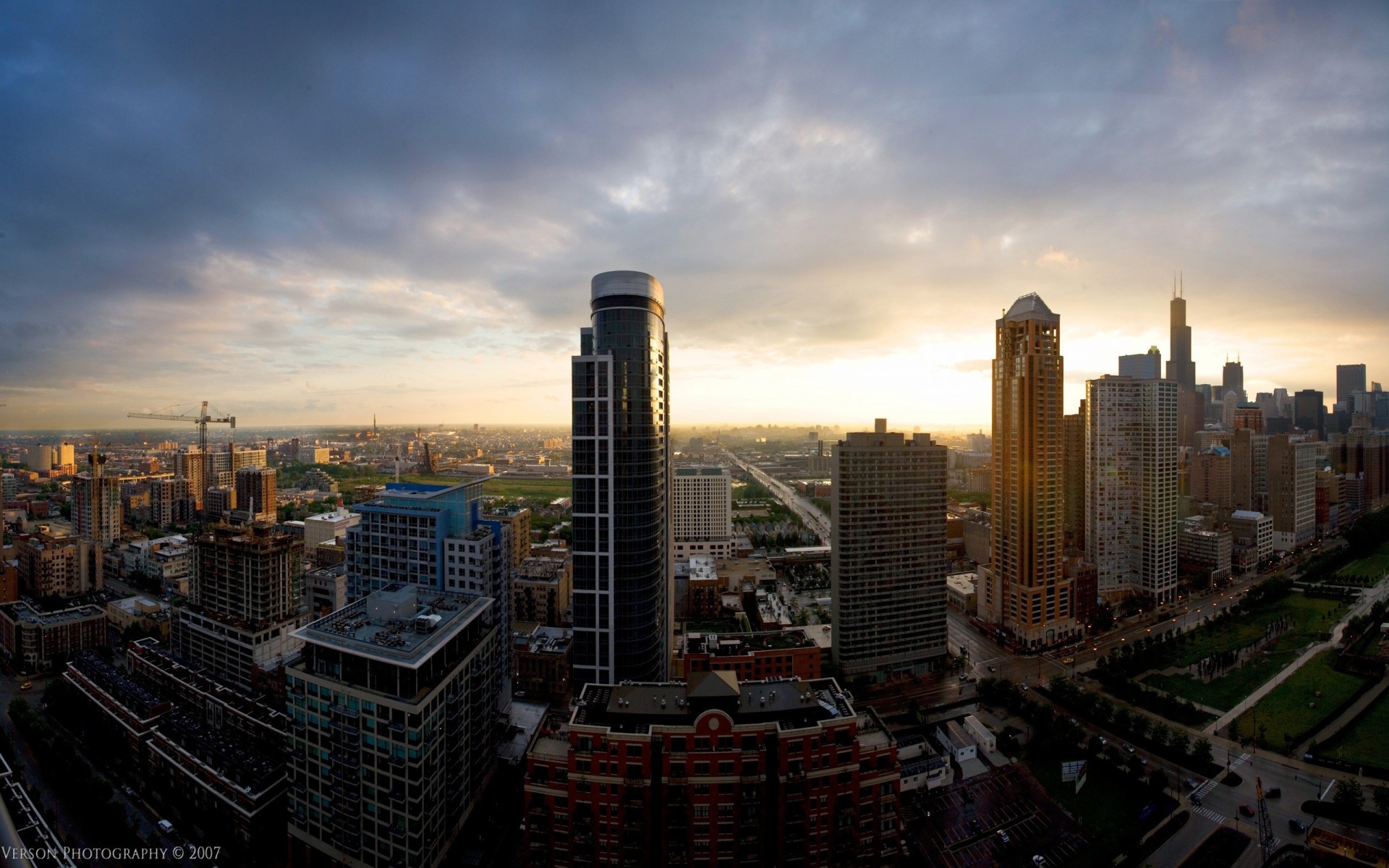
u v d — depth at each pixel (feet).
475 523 655.35
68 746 560.20
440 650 429.38
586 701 416.26
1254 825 481.87
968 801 513.04
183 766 521.24
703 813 372.38
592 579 574.15
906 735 607.37
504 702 631.56
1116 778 545.85
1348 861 436.35
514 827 481.87
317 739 425.69
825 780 377.09
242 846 468.75
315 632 437.58
